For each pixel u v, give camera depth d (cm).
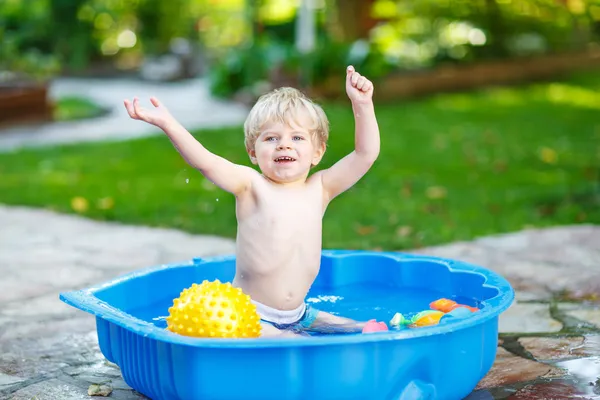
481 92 1723
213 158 325
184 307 293
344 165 347
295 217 338
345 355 264
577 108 1475
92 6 2317
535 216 674
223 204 742
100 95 1798
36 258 565
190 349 266
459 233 615
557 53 2002
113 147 1119
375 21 2017
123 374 312
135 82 2114
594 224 639
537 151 1031
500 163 945
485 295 352
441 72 1725
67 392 334
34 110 1421
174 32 2547
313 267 346
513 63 1858
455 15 1911
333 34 1900
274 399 266
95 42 2386
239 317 293
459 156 1002
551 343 382
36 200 773
